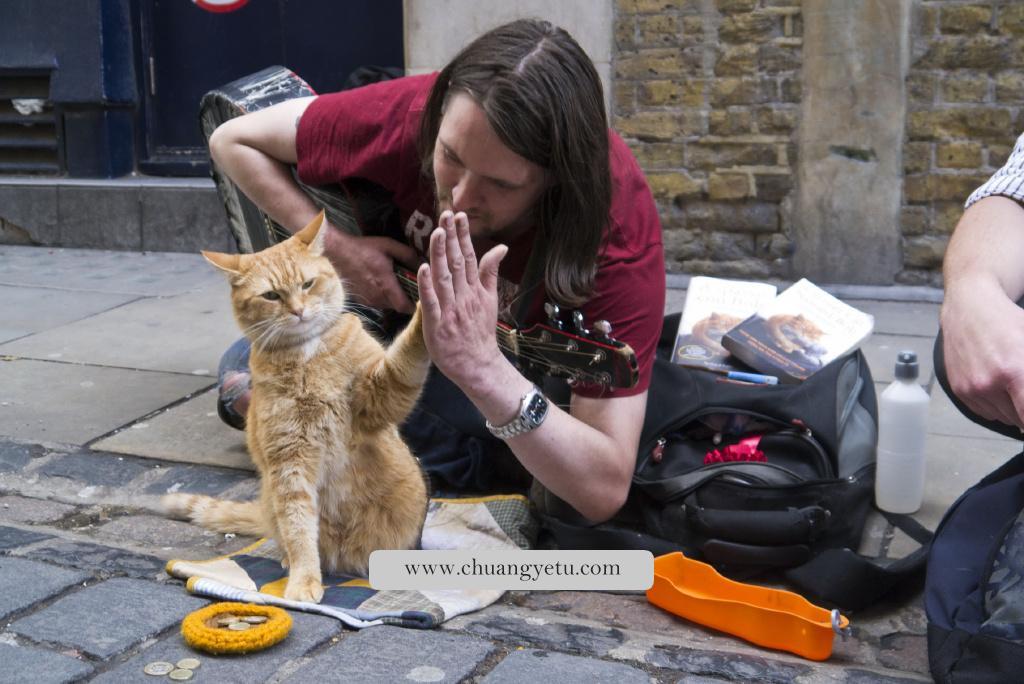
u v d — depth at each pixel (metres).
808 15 4.50
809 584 1.99
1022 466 1.90
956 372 1.43
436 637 1.74
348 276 2.38
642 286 2.08
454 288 1.69
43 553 2.06
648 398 2.39
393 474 2.05
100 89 5.76
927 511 2.42
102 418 3.06
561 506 2.25
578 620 1.90
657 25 4.71
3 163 6.10
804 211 4.71
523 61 1.74
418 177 2.19
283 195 2.44
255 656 1.64
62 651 1.65
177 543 2.28
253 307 1.93
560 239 1.93
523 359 2.17
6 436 2.89
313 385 1.92
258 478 2.65
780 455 2.25
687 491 2.17
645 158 4.88
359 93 2.28
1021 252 1.60
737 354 2.59
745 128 4.70
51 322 4.20
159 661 1.62
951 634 1.60
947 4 4.33
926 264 4.61
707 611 1.90
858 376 2.52
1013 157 1.79
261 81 2.79
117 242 5.78
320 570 1.99
